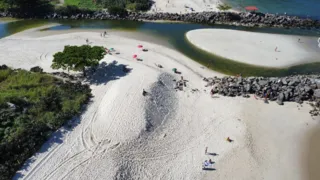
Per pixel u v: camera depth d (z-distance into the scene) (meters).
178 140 42.94
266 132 45.47
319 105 51.38
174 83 57.28
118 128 42.53
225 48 72.31
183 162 39.44
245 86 54.53
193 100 52.41
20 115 42.62
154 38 78.69
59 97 48.44
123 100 47.66
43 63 64.25
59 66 56.25
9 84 52.12
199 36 78.88
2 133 39.38
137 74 56.97
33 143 39.03
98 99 50.06
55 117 43.56
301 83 55.44
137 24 89.06
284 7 101.00
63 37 78.94
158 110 47.50
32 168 36.34
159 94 50.97
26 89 50.56
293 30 84.88
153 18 91.50
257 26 87.81
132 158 38.75
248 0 107.12
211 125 46.44
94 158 37.81
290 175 38.47
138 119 43.97
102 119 44.75
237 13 91.19
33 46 73.06
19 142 38.38
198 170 38.47
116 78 56.25
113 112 45.44
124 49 71.19
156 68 61.94
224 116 48.66
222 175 37.97
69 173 35.81
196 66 64.62
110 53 68.25
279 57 68.50
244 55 69.12
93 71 59.47
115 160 37.53
